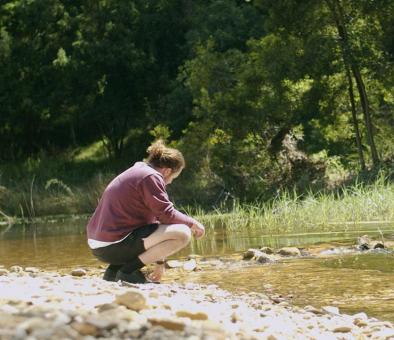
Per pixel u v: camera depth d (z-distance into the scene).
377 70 17.81
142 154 27.89
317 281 6.12
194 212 17.66
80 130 30.91
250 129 19.19
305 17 18.28
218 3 27.33
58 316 2.78
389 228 10.30
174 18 28.20
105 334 2.71
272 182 19.02
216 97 19.23
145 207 5.60
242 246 9.26
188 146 20.06
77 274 6.79
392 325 4.28
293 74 17.98
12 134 29.67
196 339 2.75
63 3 29.02
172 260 7.82
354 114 18.34
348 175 18.59
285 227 11.67
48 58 27.97
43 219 19.33
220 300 4.81
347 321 4.40
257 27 26.86
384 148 20.03
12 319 2.69
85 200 20.42
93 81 27.36
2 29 28.34
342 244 8.63
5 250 10.49
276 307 4.74
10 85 28.19
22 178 25.42
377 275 6.29
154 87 28.06
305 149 22.38
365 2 17.50
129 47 26.98
